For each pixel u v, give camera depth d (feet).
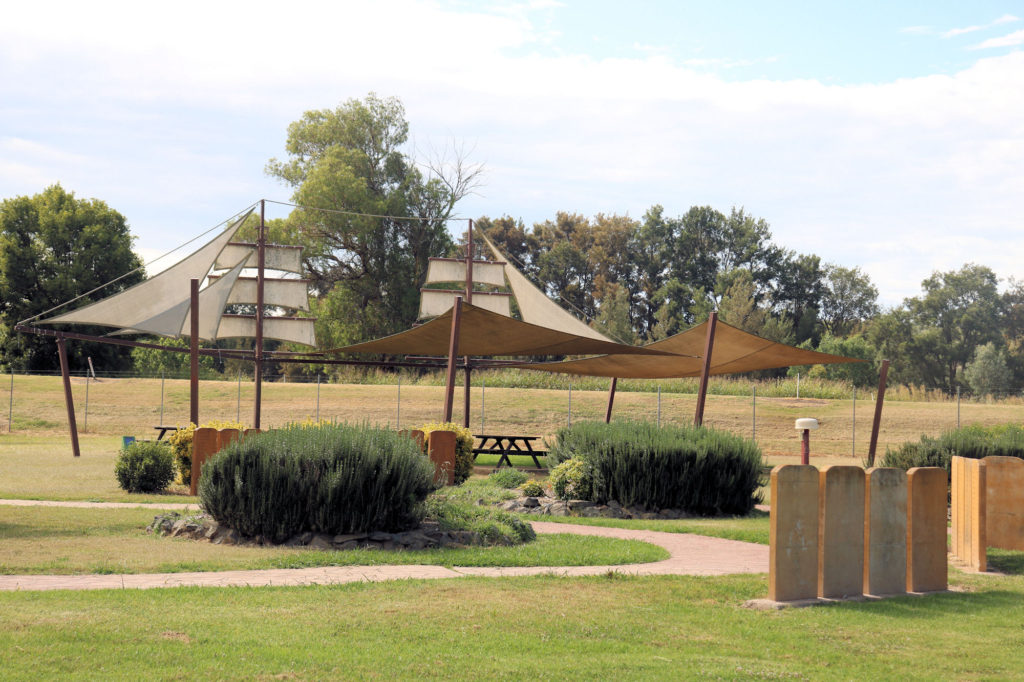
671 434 56.90
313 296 232.53
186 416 132.67
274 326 123.85
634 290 297.33
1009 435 62.44
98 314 90.12
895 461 65.05
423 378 165.27
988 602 27.50
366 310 210.38
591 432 58.49
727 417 131.85
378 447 38.45
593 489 54.75
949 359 268.82
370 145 219.41
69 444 103.24
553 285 296.71
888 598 27.78
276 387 148.87
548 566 32.78
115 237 205.36
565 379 158.40
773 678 18.97
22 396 138.31
